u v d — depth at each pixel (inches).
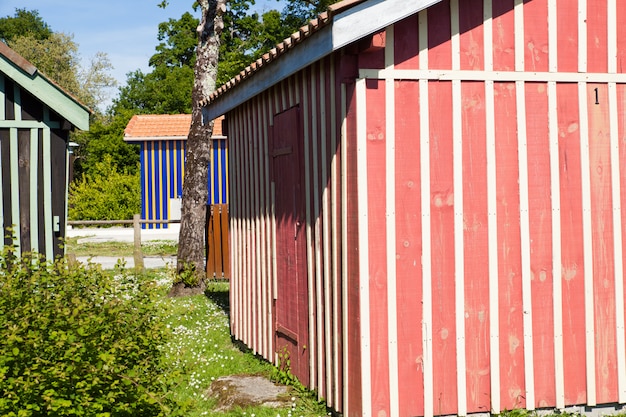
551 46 275.7
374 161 255.6
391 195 257.6
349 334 261.4
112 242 1085.8
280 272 340.8
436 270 263.3
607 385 283.0
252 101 384.5
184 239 597.6
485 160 268.7
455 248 265.3
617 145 283.4
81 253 933.2
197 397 316.8
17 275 227.9
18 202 390.6
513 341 272.8
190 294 589.9
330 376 278.5
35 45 2556.6
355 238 255.8
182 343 412.5
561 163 277.3
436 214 263.0
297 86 311.0
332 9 233.1
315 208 291.3
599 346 282.0
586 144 279.9
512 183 272.1
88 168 2267.5
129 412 212.2
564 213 277.9
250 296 392.5
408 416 260.2
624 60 283.9
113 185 1486.2
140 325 233.1
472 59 266.7
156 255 900.0
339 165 266.1
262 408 290.4
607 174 282.7
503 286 271.1
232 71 1579.7
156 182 1259.8
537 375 275.7
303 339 309.9
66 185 398.6
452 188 265.0
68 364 202.5
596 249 281.6
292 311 324.2
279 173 339.0
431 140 261.9
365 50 248.4
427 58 261.3
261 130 368.5
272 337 354.6
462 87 265.6
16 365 199.5
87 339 212.2
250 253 392.2
